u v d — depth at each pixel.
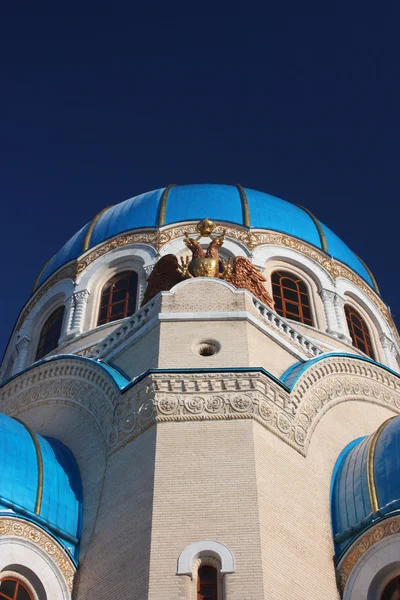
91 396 26.48
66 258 39.34
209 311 26.25
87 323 35.50
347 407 27.73
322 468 24.59
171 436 22.28
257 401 23.03
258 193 41.12
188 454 21.83
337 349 34.44
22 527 21.72
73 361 28.16
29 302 39.75
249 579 19.23
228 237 36.97
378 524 21.97
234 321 25.91
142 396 23.47
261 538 20.08
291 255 37.59
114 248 37.81
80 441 25.78
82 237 39.88
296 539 21.34
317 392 26.28
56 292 38.06
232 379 23.36
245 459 21.69
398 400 30.09
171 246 36.72
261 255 36.75
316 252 38.53
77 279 37.34
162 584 19.30
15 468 23.27
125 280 36.78
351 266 39.84
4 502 21.97
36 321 38.38
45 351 36.72
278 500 21.59
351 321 37.88
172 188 40.88
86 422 26.14
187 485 21.16
